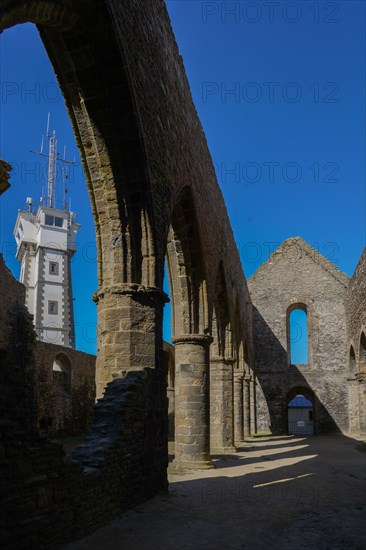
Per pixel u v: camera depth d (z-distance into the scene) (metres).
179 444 11.93
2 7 5.35
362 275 22.50
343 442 22.42
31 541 4.59
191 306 12.41
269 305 31.05
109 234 8.09
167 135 9.44
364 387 23.30
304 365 29.95
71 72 7.32
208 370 12.33
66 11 6.47
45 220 52.50
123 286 7.83
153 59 8.81
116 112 7.58
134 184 7.93
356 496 8.75
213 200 14.95
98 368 7.93
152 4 8.98
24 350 17.58
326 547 5.70
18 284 18.17
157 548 5.38
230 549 5.52
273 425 29.31
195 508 7.37
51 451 5.03
